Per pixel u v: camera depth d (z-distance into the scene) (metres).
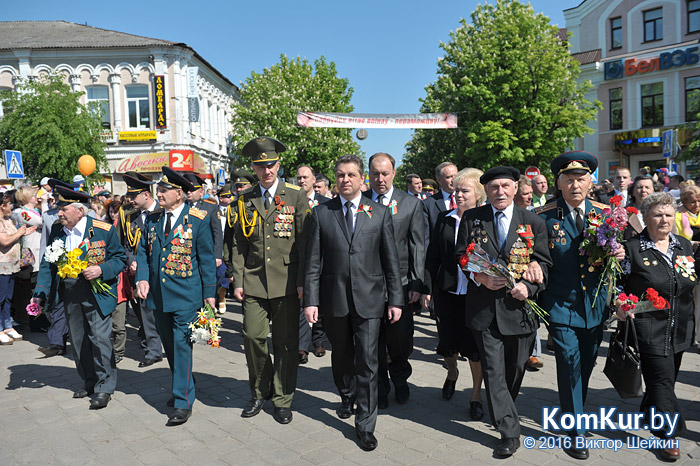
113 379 4.93
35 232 8.21
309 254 4.17
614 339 3.77
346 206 4.16
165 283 4.52
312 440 4.01
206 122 31.83
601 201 7.84
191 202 6.84
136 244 6.14
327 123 15.05
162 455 3.79
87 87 27.30
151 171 25.75
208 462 3.67
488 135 19.33
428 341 6.91
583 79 26.70
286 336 4.43
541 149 20.22
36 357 6.55
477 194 4.47
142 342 6.48
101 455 3.80
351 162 4.06
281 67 32.34
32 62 26.88
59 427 4.34
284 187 4.59
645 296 3.65
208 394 5.09
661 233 3.75
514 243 3.75
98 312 4.84
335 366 4.40
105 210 8.29
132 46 26.34
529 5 20.45
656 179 8.48
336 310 4.03
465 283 4.39
